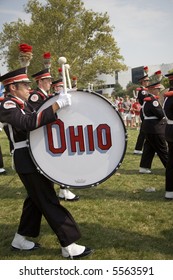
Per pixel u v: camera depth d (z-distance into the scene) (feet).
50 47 110.93
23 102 11.41
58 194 19.74
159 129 22.21
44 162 10.97
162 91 25.40
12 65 120.26
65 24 112.27
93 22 115.03
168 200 18.34
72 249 11.87
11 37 121.49
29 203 12.59
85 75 117.91
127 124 69.36
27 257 12.28
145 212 16.57
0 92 19.56
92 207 17.40
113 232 14.32
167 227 14.78
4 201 18.89
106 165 10.85
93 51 117.60
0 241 13.73
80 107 10.75
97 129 10.77
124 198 18.85
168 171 18.22
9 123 10.80
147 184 21.81
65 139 10.87
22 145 11.48
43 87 17.80
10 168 27.94
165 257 12.19
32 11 113.60
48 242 13.46
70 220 11.77
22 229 12.78
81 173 10.95
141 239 13.65
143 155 24.79
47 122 10.47
